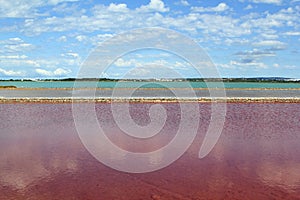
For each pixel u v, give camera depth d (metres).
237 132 10.21
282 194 5.18
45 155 7.38
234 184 5.63
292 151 7.92
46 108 15.62
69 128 10.69
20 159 7.04
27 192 5.20
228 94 27.23
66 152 7.67
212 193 5.22
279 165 6.75
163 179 5.89
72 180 5.78
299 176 6.06
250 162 6.96
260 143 8.75
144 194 5.17
